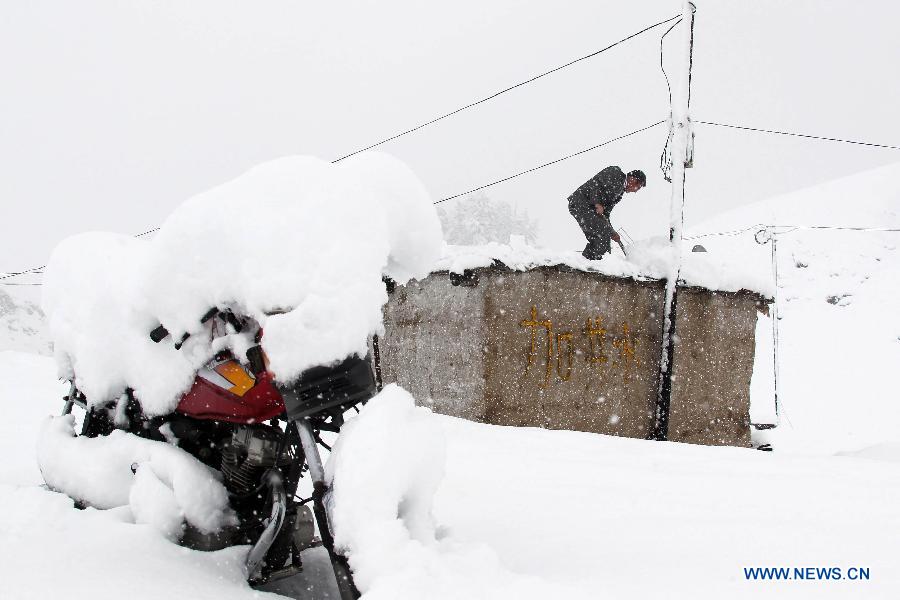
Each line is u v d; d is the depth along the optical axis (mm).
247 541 2410
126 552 2127
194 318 2271
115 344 2580
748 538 2727
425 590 1729
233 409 2312
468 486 3703
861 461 4621
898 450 6254
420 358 7863
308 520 2350
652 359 8484
